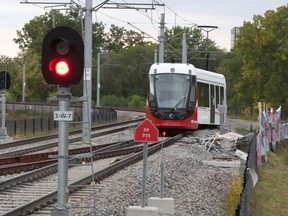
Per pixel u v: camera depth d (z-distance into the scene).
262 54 68.56
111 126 51.69
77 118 53.56
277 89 67.50
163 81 37.56
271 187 25.80
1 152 29.41
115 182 19.17
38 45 128.25
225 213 16.38
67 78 10.23
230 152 30.91
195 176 21.41
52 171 21.61
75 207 14.59
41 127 45.25
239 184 19.59
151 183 18.75
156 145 29.95
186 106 37.19
